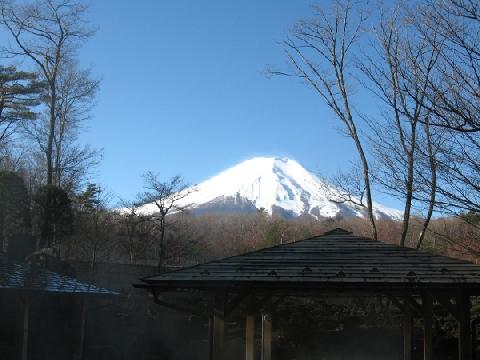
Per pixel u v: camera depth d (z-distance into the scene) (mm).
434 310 21922
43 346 21875
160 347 23562
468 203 10852
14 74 38500
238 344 21953
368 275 11547
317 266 12078
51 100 39281
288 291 12164
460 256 16609
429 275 11508
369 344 21156
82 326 21844
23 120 39625
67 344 22859
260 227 54312
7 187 30578
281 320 22453
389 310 22859
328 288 11312
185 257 36844
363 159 28422
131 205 46219
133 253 36406
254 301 14133
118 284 31516
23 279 19109
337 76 29375
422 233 23562
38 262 25219
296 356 21234
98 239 38219
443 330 21578
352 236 13867
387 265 12047
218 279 11633
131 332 25234
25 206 31141
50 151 38375
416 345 19984
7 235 30672
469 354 11383
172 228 35969
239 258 12680
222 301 11906
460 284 11141
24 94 39125
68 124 42344
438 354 19906
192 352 23188
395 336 21328
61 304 23406
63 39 39438
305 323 22406
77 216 38781
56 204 31406
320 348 21391
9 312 21953
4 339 21531
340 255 12648
